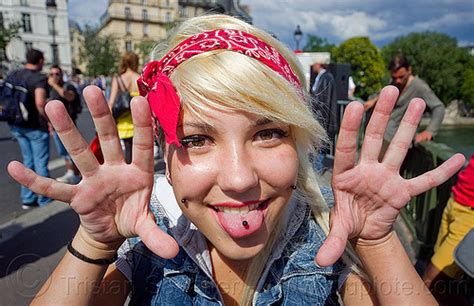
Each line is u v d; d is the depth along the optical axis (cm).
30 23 4962
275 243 102
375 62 3641
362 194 89
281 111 81
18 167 79
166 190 111
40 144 425
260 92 79
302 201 106
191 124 83
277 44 96
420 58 3881
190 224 102
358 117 85
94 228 87
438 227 287
